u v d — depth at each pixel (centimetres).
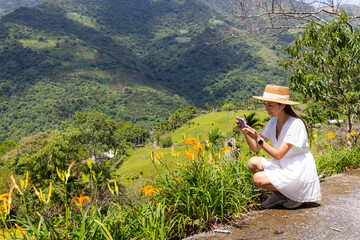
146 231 221
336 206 303
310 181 285
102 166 2600
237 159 362
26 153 3212
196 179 286
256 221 268
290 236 229
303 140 276
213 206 271
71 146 2536
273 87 279
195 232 257
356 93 660
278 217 276
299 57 669
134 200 266
